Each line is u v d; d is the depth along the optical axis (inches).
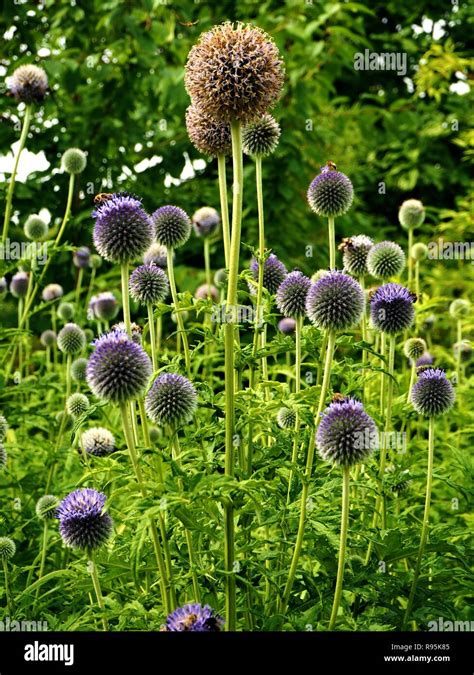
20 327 272.7
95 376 146.3
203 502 153.7
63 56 463.8
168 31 455.2
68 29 470.6
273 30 457.1
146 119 487.8
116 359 145.3
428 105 681.0
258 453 218.8
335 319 157.6
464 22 706.2
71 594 213.3
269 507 173.9
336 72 480.1
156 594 186.7
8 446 264.7
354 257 237.8
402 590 183.2
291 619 158.7
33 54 434.6
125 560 176.7
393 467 205.5
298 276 200.5
